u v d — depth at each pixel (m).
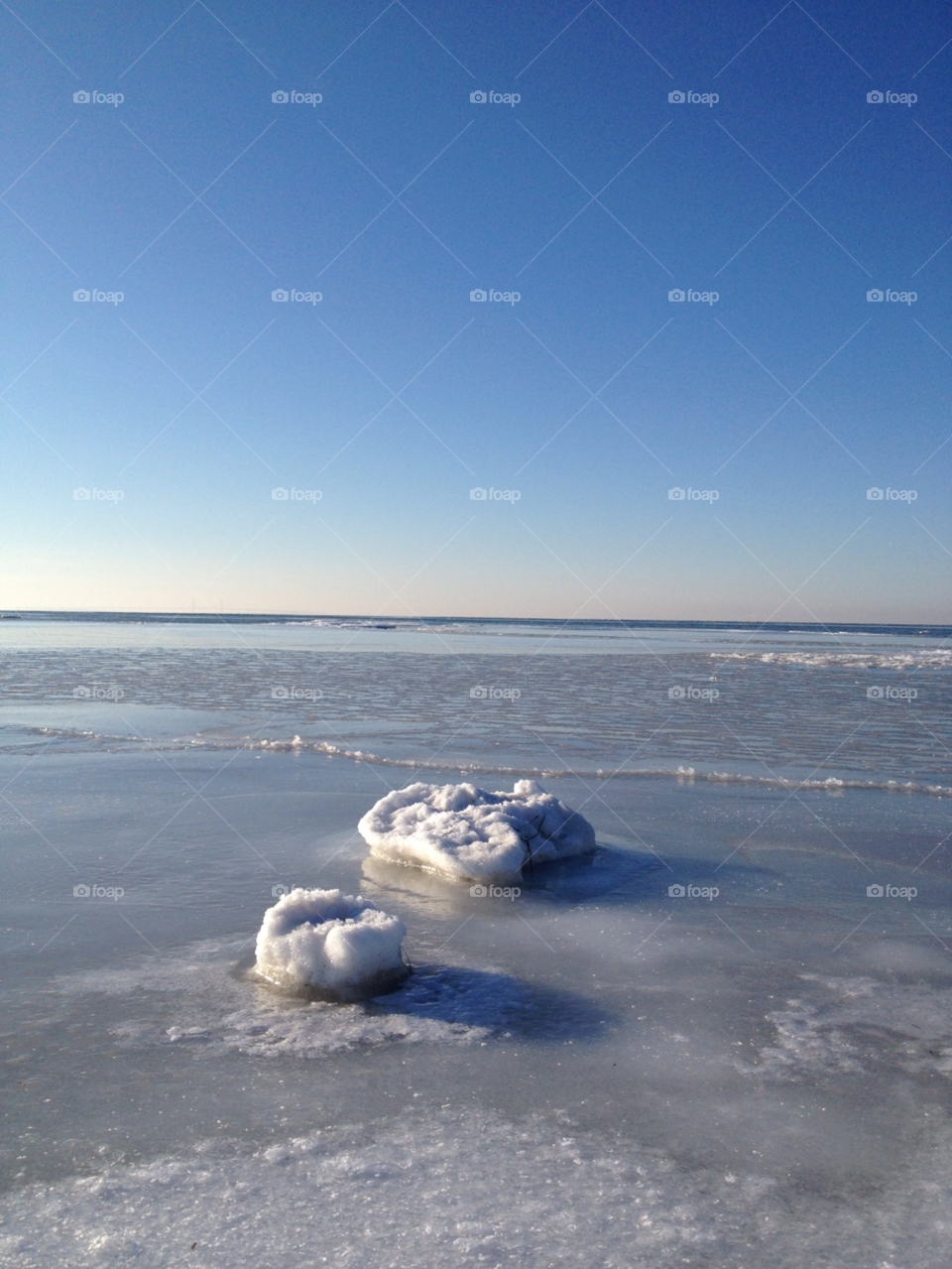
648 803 7.56
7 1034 3.30
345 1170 2.45
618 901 5.05
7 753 9.77
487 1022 3.46
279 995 3.68
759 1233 2.21
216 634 47.62
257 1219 2.23
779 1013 3.57
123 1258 2.08
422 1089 2.91
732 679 20.28
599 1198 2.34
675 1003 3.66
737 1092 2.92
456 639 44.25
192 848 6.01
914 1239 2.19
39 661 24.44
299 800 7.52
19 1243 2.13
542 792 6.41
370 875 5.51
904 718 13.22
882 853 6.02
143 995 3.66
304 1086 2.92
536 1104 2.82
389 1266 2.06
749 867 5.71
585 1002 3.66
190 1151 2.53
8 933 4.39
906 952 4.26
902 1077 3.05
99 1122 2.69
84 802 7.36
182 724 12.21
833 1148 2.60
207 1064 3.07
